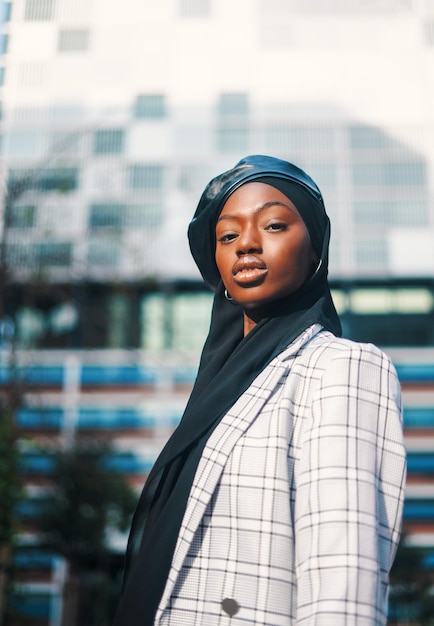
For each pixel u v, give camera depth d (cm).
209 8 1761
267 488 104
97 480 1253
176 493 111
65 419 2064
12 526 531
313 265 135
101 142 1830
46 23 657
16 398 639
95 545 1336
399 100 2066
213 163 1950
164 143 1933
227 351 139
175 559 105
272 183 130
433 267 2220
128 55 1484
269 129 2027
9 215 648
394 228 2233
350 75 1938
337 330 134
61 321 2012
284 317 128
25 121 964
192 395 135
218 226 133
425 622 1496
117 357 2089
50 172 714
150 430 2084
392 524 102
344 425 103
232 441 109
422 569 1553
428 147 2166
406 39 1512
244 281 126
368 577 92
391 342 2248
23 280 668
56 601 1791
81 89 1263
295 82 2009
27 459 594
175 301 2077
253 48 1894
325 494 98
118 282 815
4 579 574
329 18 1761
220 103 1959
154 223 1902
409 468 2088
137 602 106
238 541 103
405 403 2169
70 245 763
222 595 101
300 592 96
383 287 2278
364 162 2170
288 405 110
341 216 2238
